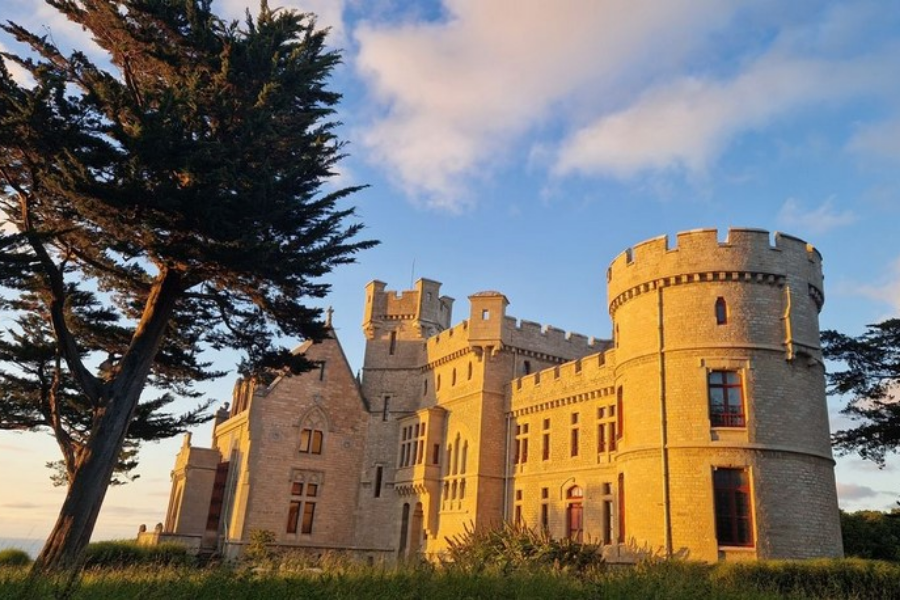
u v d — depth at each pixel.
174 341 24.70
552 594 12.81
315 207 19.86
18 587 11.51
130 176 16.47
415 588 12.98
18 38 18.14
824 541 23.16
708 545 22.83
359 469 45.56
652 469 24.97
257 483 41.69
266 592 12.13
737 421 24.12
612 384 31.30
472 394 39.31
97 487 18.62
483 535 26.41
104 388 19.67
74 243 20.48
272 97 19.75
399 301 48.50
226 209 17.81
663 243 27.00
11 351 23.12
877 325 34.19
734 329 24.97
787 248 25.92
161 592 11.85
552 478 34.00
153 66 20.25
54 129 16.41
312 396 45.16
